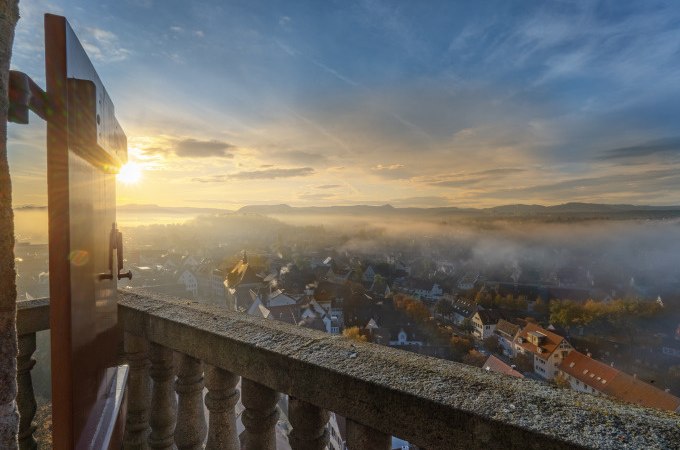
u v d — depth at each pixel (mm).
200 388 2246
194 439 2225
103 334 2115
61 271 1480
